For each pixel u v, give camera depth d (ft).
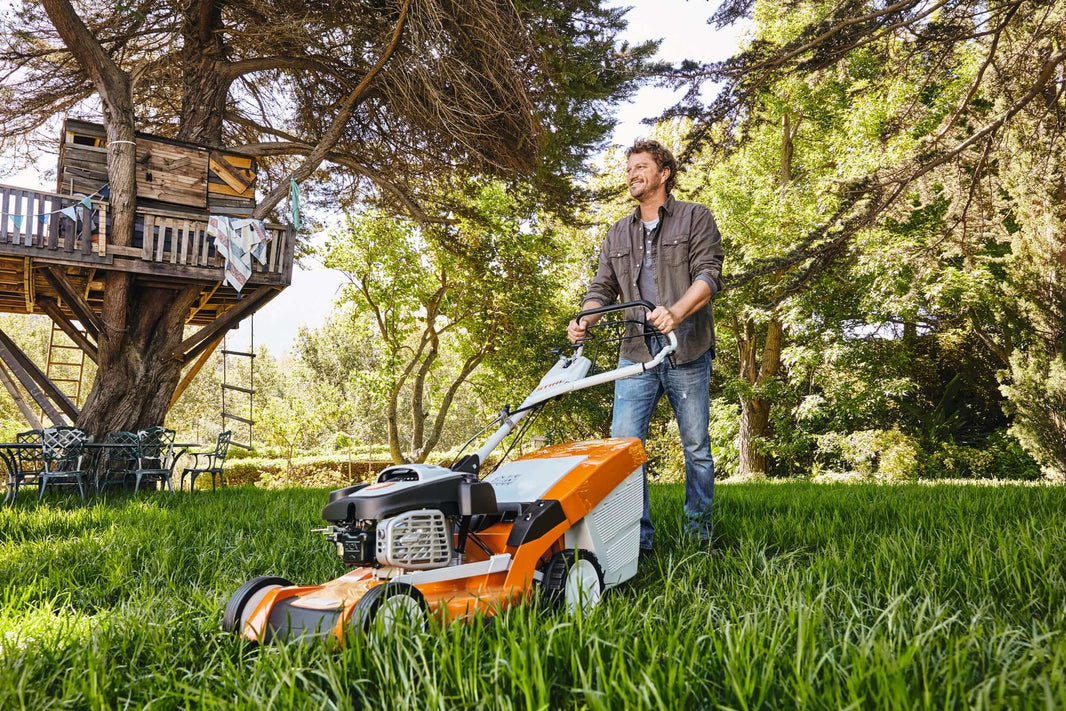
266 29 37.68
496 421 11.01
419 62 37.47
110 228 36.58
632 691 4.84
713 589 8.70
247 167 41.09
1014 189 37.47
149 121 51.21
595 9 38.91
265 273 40.52
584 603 7.90
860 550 10.66
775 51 22.11
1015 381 45.34
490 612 7.07
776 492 21.75
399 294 82.38
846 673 5.12
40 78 41.86
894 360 61.46
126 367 38.70
